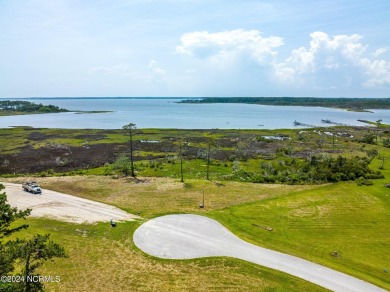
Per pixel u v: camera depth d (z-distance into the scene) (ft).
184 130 581.12
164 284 114.62
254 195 221.87
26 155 357.82
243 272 123.03
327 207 198.29
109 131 553.64
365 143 480.64
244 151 397.80
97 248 140.36
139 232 156.87
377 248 146.92
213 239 150.20
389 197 217.15
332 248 145.69
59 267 124.16
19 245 81.82
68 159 343.26
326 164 278.87
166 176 274.16
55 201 201.57
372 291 112.47
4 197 98.84
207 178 267.59
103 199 208.23
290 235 158.10
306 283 116.37
